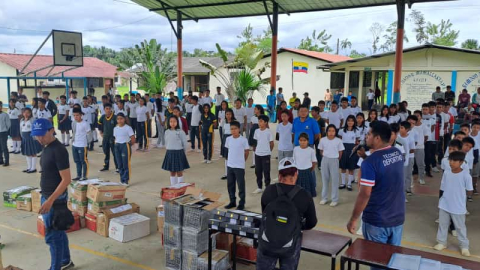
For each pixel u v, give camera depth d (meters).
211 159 10.54
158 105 12.38
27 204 6.21
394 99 12.59
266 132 7.08
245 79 16.22
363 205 3.26
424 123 8.10
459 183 4.70
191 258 4.18
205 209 4.15
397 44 12.36
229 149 6.28
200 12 16.75
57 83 26.31
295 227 3.12
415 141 7.54
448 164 5.12
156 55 26.55
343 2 13.89
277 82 23.58
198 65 28.31
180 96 17.27
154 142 13.37
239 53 16.03
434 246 4.95
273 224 3.11
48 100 12.17
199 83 28.36
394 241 3.41
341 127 9.31
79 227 5.47
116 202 5.50
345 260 3.04
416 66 16.55
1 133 9.52
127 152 7.77
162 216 5.20
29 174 8.87
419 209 6.41
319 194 7.35
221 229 3.84
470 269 2.84
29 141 8.84
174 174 7.00
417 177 8.58
